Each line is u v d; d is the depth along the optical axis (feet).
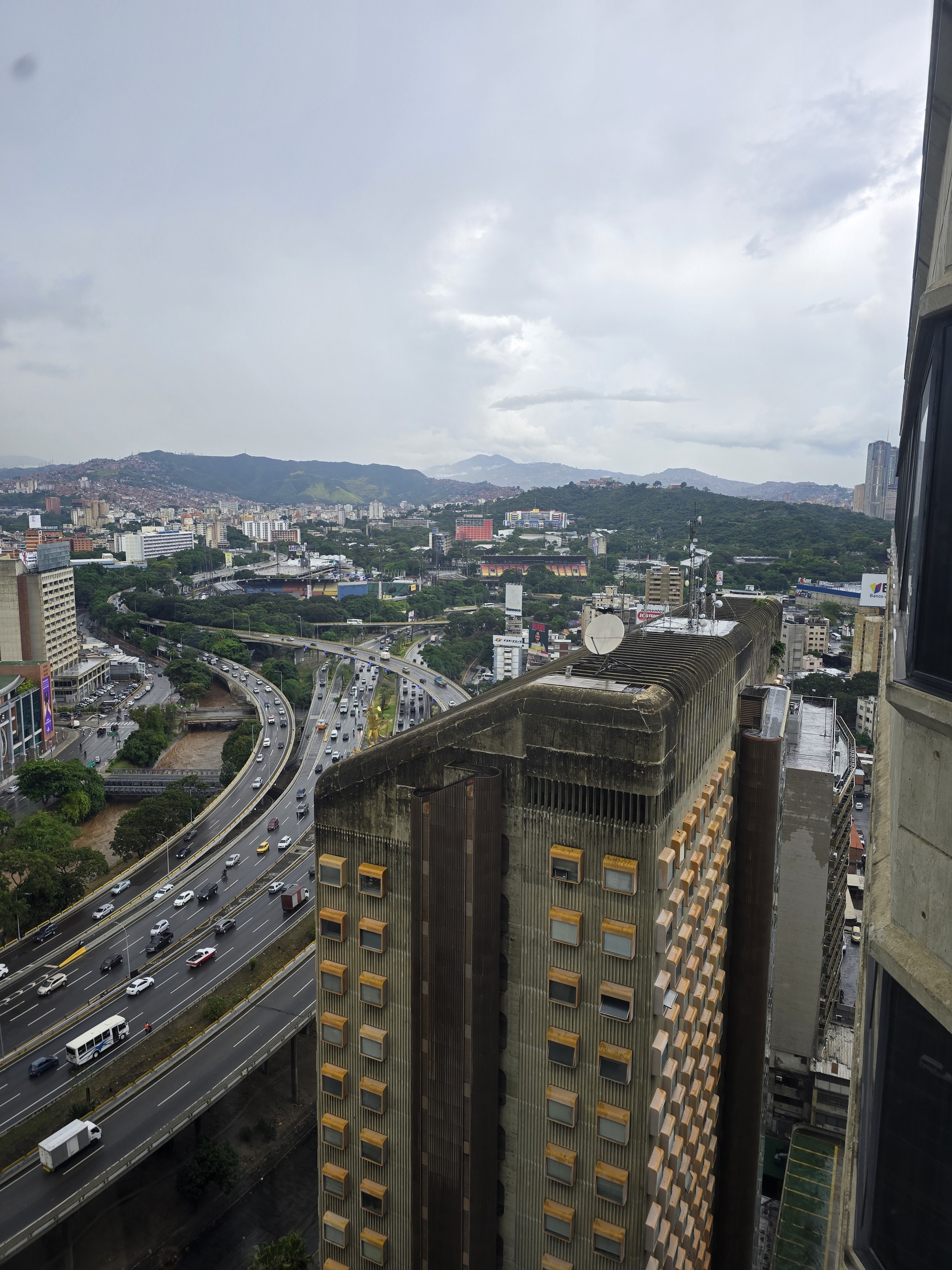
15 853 545.85
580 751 163.12
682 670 187.73
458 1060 174.19
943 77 92.79
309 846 646.74
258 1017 404.77
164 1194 340.18
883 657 136.26
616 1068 164.35
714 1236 254.88
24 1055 387.14
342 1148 203.00
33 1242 279.69
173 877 583.99
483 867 168.55
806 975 369.71
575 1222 172.76
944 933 62.13
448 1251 180.75
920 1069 65.77
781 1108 383.24
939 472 63.31
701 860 187.42
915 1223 66.39
